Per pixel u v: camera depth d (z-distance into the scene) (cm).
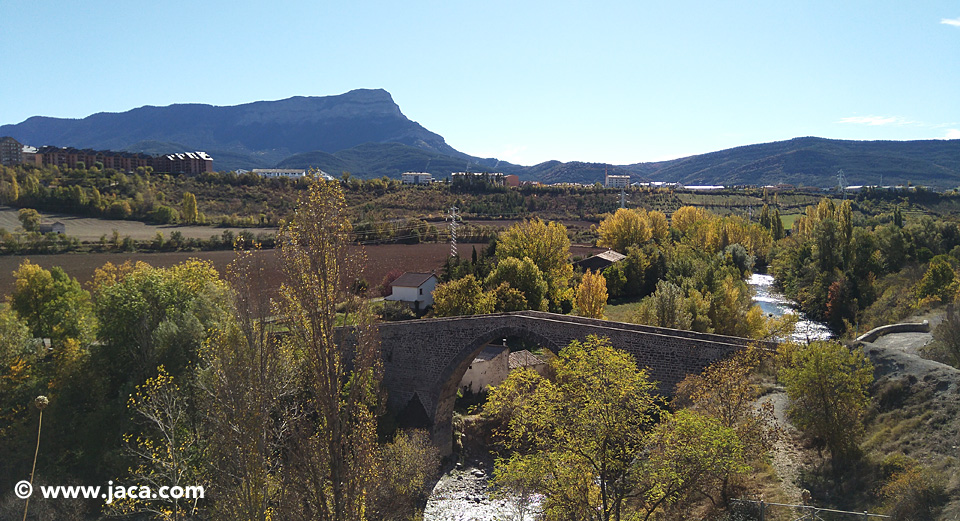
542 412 2427
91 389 3872
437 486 4091
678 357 3491
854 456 2495
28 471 3409
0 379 3750
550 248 7931
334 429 1678
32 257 7931
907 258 7775
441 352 4403
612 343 3697
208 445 2550
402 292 7188
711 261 8000
